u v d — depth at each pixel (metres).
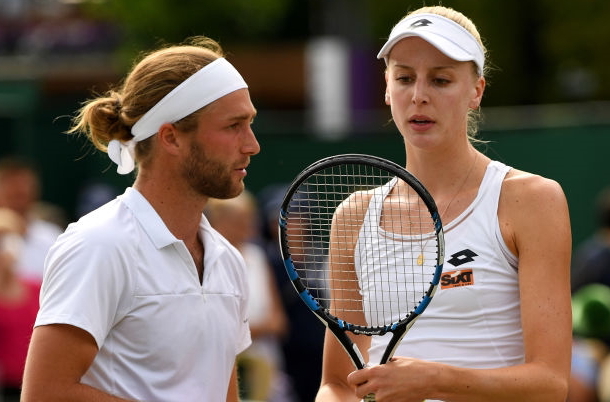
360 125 63.22
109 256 12.34
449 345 12.89
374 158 12.80
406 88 13.06
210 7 65.00
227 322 13.19
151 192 12.93
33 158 56.59
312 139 52.47
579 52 65.94
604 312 24.88
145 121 12.80
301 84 66.19
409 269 13.20
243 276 13.73
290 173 52.53
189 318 12.71
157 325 12.53
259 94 66.94
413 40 12.94
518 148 46.69
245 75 66.88
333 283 13.91
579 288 32.66
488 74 15.41
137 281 12.48
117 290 12.37
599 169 45.53
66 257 12.35
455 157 13.24
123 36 66.56
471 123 14.71
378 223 13.48
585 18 64.81
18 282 27.16
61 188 57.00
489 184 13.05
